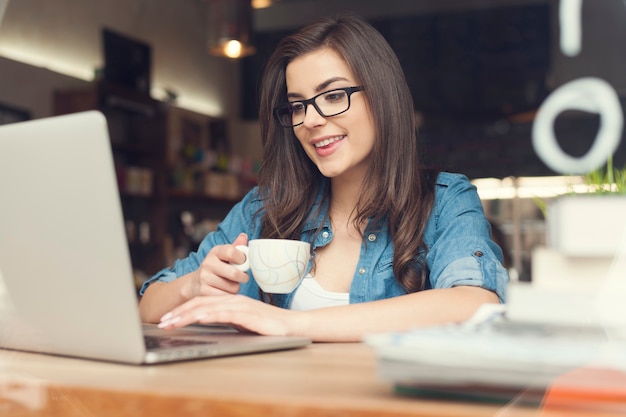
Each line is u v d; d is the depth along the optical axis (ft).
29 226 2.68
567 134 20.52
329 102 4.75
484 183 22.33
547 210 2.19
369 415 1.67
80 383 2.14
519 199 17.35
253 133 24.40
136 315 2.51
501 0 22.03
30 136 2.56
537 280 2.11
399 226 4.80
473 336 1.80
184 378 2.22
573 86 20.35
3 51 15.51
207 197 20.52
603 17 19.58
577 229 2.08
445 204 4.89
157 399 1.95
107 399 2.03
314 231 5.18
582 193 3.57
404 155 4.85
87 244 2.53
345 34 4.75
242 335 3.37
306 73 4.77
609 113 19.71
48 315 2.78
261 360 2.70
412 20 22.95
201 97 22.59
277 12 23.59
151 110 18.83
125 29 19.24
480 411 1.61
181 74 21.65
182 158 20.38
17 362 2.73
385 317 3.41
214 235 5.69
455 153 22.74
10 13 15.62
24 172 2.61
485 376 1.68
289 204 5.22
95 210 2.47
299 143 5.22
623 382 1.60
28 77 15.98
